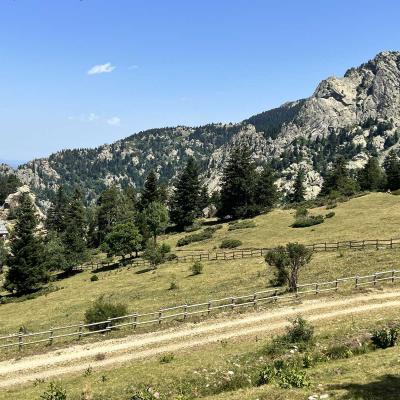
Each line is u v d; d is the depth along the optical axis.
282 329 30.42
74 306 58.34
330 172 148.12
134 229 92.62
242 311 36.12
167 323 35.25
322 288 41.47
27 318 56.66
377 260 49.78
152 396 19.69
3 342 40.53
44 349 31.50
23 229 83.94
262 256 67.81
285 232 87.94
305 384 17.02
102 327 37.31
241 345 27.80
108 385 22.75
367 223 80.56
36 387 24.47
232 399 17.11
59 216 149.88
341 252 57.66
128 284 66.69
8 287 80.69
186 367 24.02
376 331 24.33
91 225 142.38
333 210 99.69
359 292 37.53
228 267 64.38
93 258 109.69
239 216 117.94
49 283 86.12
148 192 127.31
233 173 117.19
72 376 25.92
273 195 116.75
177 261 77.38
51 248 92.19
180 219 119.62
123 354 29.17
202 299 46.47
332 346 23.50
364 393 14.91
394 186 125.44
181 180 121.81
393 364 18.38
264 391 17.28
